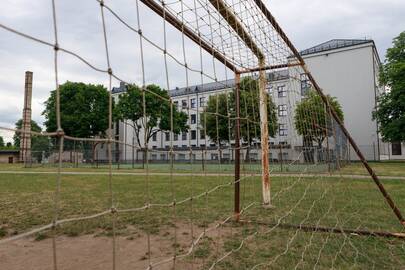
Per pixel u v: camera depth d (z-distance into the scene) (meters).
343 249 3.49
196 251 3.44
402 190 8.53
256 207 5.89
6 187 10.72
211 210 5.73
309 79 5.41
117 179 13.45
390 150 34.59
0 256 3.36
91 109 36.09
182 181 11.15
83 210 6.21
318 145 8.02
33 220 5.25
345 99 31.61
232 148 4.60
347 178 11.40
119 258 3.27
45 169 20.30
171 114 2.25
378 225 4.57
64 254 3.42
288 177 7.55
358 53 31.34
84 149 23.59
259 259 3.17
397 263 3.09
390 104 26.06
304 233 4.14
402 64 24.72
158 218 5.13
